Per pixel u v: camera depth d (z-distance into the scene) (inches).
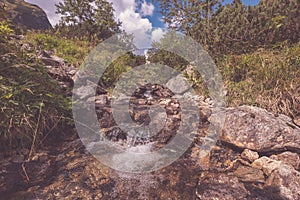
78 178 74.7
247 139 90.4
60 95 119.6
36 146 89.0
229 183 71.1
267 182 68.5
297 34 195.8
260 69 157.5
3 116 80.7
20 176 72.1
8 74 100.4
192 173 80.7
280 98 121.0
